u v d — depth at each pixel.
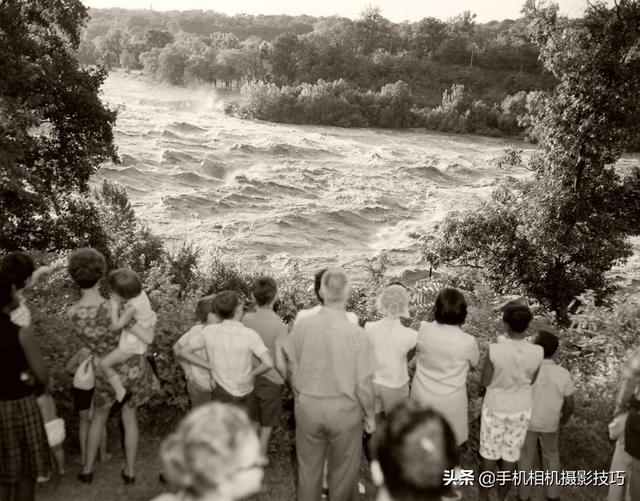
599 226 22.72
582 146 22.11
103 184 39.97
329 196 82.44
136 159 89.06
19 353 4.21
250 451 2.01
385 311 5.53
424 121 159.38
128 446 5.28
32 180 19.88
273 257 59.25
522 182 25.08
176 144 102.62
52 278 13.60
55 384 5.71
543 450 5.73
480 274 25.39
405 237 66.69
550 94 23.22
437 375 5.26
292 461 6.02
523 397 5.36
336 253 62.03
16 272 4.46
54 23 25.94
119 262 31.92
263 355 5.07
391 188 87.94
